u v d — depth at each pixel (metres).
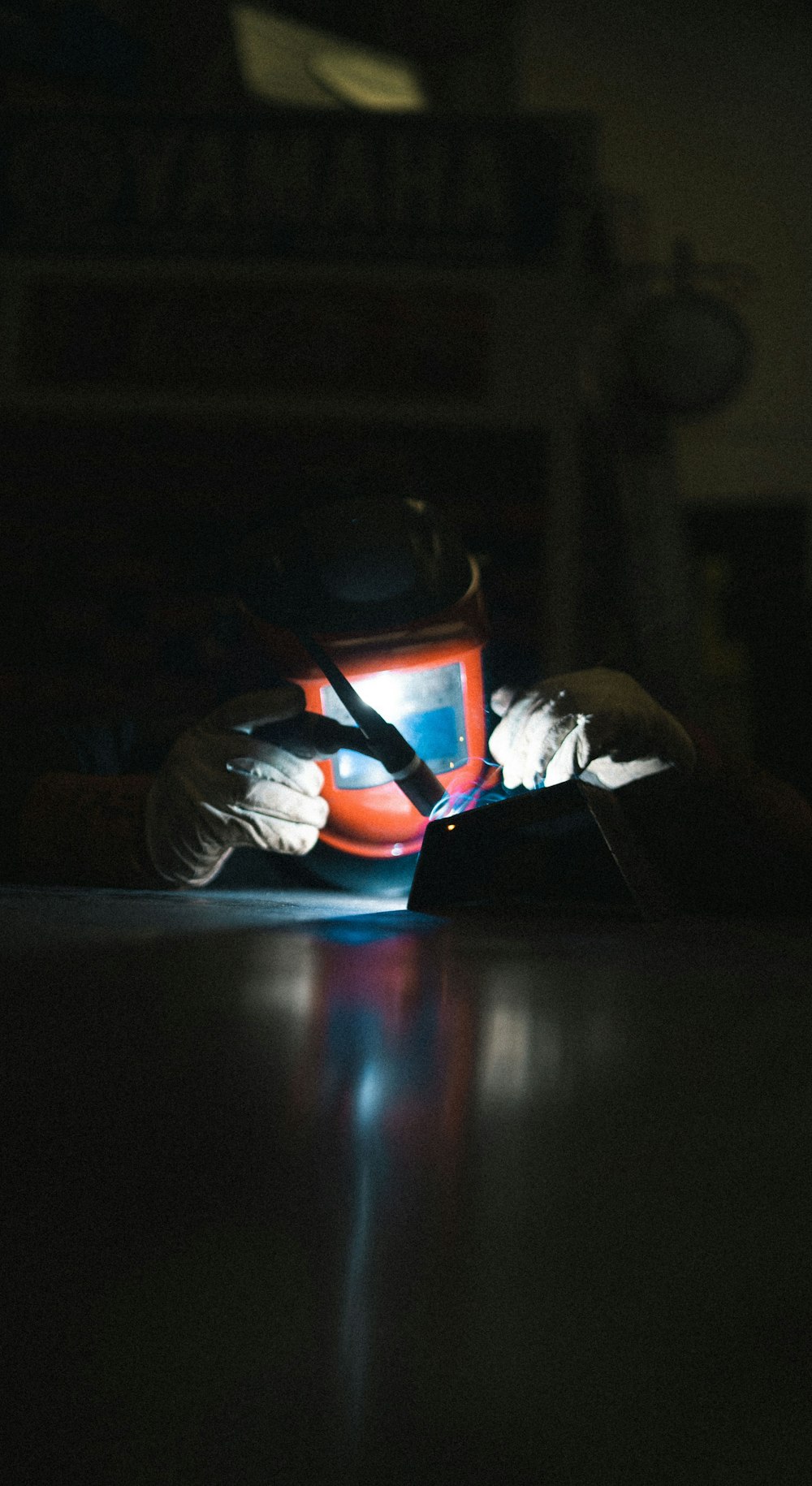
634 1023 0.43
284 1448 0.13
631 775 1.23
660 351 3.37
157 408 2.49
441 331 2.50
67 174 2.54
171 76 3.67
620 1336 0.15
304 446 2.47
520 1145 0.25
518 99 4.94
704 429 5.02
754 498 4.98
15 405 2.49
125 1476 0.13
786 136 5.11
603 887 1.01
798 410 5.01
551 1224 0.20
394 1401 0.14
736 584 4.90
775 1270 0.18
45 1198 0.21
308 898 1.25
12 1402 0.14
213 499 2.46
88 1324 0.16
